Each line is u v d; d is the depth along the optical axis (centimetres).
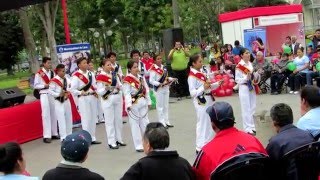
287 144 377
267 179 379
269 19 1897
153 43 4647
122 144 966
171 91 1620
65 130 1052
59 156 927
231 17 2022
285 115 392
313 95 444
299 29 1972
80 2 3788
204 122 802
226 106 379
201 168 368
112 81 933
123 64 3272
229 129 376
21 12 2903
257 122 652
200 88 799
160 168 350
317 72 1415
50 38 2789
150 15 3291
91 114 998
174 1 2097
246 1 4375
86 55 1377
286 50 1584
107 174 760
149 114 1316
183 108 1388
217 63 1641
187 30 4509
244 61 940
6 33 3247
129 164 812
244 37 1844
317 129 434
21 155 353
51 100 1090
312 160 380
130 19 3744
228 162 355
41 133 1136
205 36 5153
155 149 359
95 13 3966
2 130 1034
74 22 4091
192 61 810
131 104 883
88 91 992
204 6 4066
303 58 1452
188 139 967
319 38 1648
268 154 384
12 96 1102
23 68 5928
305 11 4403
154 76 1109
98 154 906
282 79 1472
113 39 4903
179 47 1582
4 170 345
